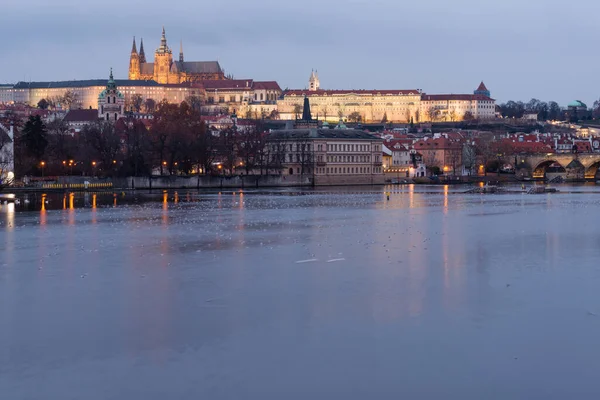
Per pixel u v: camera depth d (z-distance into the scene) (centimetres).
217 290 12350
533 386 8619
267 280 13050
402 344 9769
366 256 15375
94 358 9375
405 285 12650
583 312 11006
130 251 16125
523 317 10800
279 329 10312
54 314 11069
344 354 9462
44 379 8812
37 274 13675
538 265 14388
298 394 8444
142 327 10444
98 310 11256
